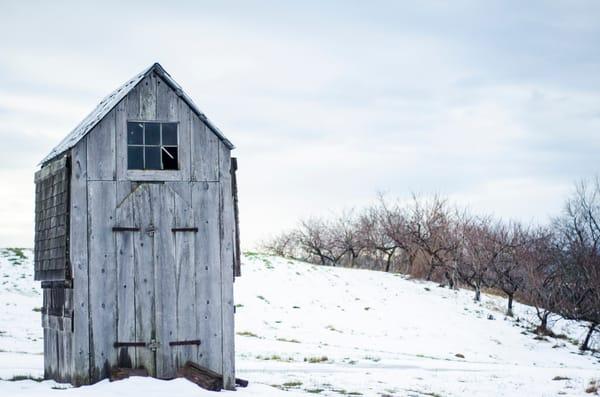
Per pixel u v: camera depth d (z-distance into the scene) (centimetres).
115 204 1580
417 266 6631
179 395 1448
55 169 1638
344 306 4972
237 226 1716
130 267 1577
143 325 1572
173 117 1636
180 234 1620
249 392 1612
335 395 1836
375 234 7925
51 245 1642
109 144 1588
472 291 6100
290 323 4406
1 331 3203
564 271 5178
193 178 1642
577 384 2498
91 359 1528
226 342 1631
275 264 5706
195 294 1617
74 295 1527
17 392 1434
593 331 4950
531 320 5278
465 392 2159
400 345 4103
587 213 5569
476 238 6178
